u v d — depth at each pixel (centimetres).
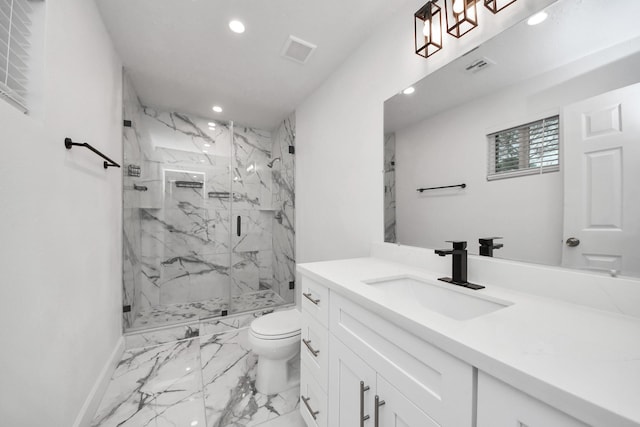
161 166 273
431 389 57
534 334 54
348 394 86
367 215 166
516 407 42
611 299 68
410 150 136
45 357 90
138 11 146
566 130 79
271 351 143
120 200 193
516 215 92
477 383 47
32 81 90
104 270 156
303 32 162
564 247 79
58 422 98
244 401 143
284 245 303
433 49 123
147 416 130
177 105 265
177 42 172
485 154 102
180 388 153
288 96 246
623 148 68
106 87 161
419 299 108
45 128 92
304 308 123
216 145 306
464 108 109
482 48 103
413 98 133
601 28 72
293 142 282
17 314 76
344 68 190
